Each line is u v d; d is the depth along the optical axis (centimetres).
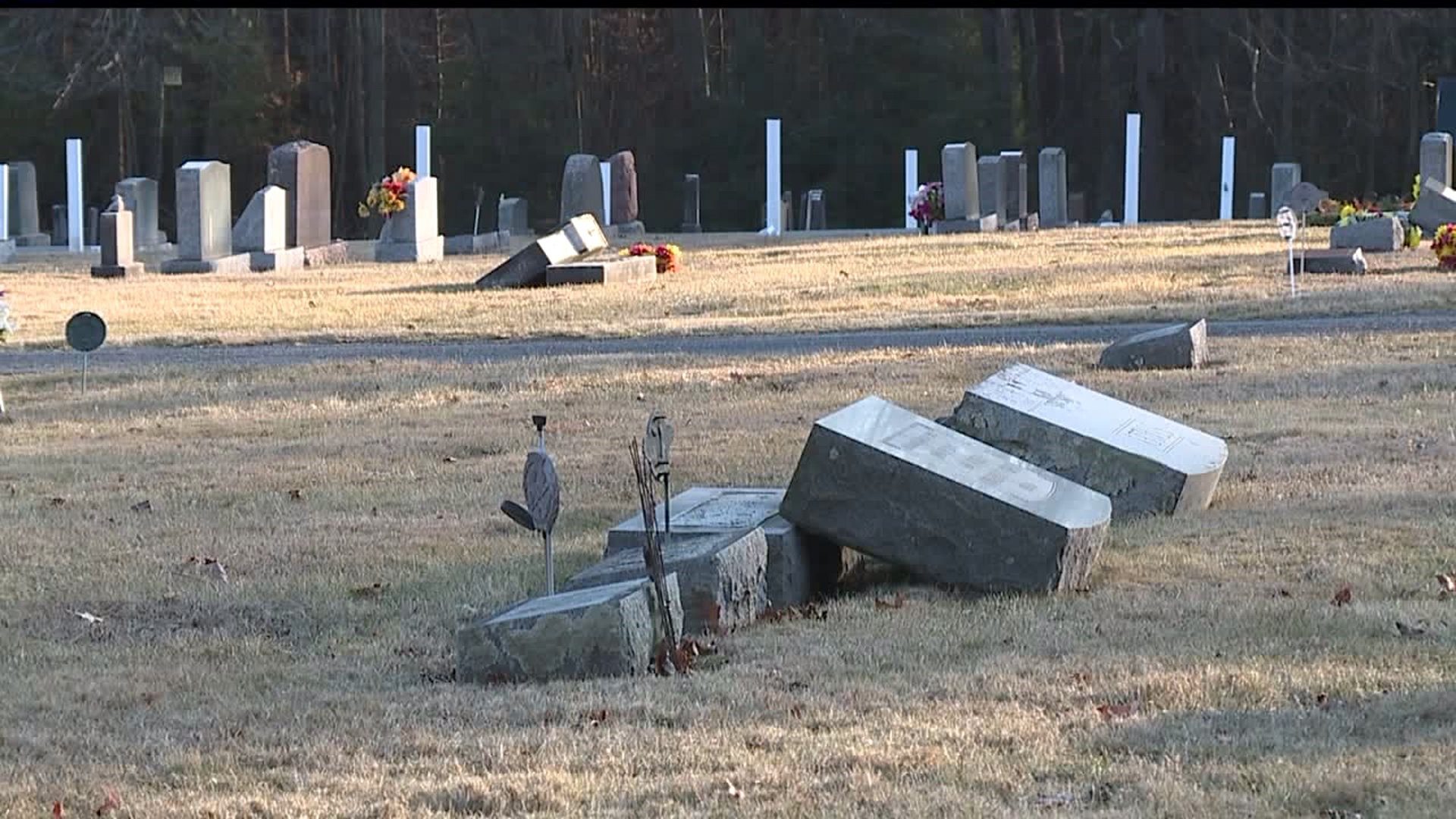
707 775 749
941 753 768
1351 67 7362
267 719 862
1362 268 3042
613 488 1455
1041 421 1322
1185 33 7575
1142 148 7425
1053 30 8019
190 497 1476
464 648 923
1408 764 732
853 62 7762
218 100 7531
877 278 3253
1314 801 697
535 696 877
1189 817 684
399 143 8044
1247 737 776
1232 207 6706
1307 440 1596
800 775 746
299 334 2691
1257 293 2784
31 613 1096
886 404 1156
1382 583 1072
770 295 3053
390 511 1398
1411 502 1303
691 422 1786
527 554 1227
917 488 1083
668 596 949
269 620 1073
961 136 7612
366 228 7644
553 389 2066
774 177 5881
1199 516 1288
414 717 854
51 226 7431
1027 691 862
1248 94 7588
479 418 1872
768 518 1134
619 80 8056
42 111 7462
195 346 2619
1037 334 2488
